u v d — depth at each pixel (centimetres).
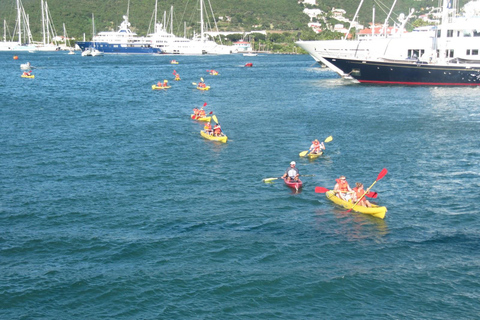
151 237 2392
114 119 5275
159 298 1917
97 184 3133
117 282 2011
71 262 2166
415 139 4259
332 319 1800
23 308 1856
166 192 2992
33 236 2400
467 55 7894
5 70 11606
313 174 3338
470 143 4116
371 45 9156
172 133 4547
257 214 2667
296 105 6172
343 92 7350
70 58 16688
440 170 3400
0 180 3206
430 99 6519
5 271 2091
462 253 2241
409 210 2719
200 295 1933
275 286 1988
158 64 13888
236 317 1812
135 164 3559
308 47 9925
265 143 4147
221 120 5166
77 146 4081
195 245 2311
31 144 4150
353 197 2744
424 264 2147
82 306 1870
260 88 8019
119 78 9888
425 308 1855
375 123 4947
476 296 1922
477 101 6306
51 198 2888
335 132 4550
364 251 2261
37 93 7450
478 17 8075
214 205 2791
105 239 2370
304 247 2297
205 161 3628
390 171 3388
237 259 2188
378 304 1881
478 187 3058
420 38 8619
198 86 8069
